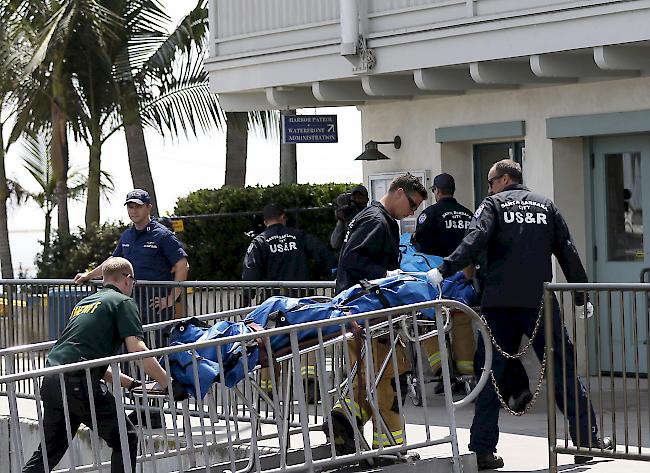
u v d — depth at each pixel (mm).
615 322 15562
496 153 16812
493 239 10969
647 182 15219
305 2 16250
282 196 21953
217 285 13586
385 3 15289
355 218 11281
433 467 10602
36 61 22031
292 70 16406
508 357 10891
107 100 24484
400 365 10875
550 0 13664
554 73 14062
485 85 15609
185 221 22078
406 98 17000
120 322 10531
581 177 15812
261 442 12352
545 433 12656
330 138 17938
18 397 14953
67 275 23688
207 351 10305
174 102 24734
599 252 15734
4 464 14516
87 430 13609
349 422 10859
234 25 17203
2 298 15742
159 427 13070
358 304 10508
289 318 10336
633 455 10281
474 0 14359
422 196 11234
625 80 14844
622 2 12914
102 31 23109
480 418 11133
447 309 10805
